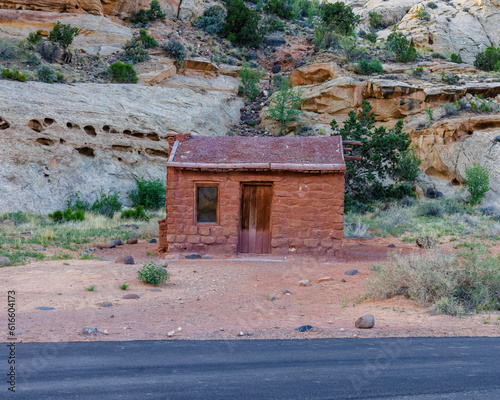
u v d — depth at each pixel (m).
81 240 17.58
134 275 11.14
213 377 4.82
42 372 4.92
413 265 9.58
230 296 9.62
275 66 49.53
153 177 32.34
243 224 14.91
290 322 7.62
